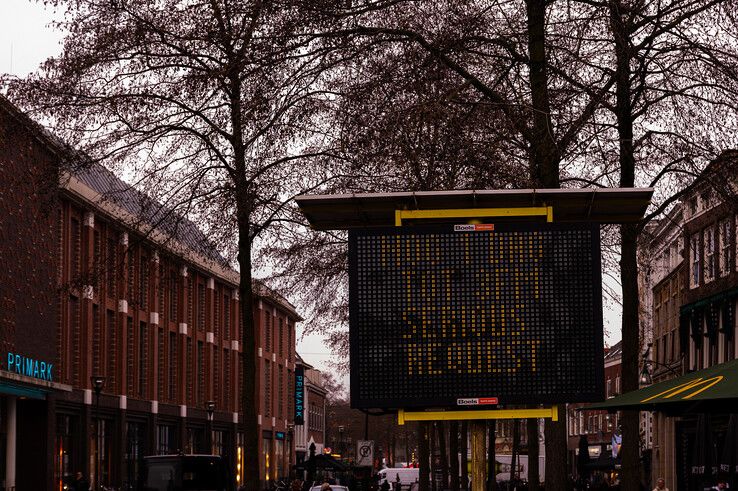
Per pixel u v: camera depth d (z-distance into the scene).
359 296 13.27
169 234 29.44
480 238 13.30
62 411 47.47
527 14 20.28
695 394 12.12
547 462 21.09
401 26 20.66
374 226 14.10
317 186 28.47
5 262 38.75
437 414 13.19
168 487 30.11
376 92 20.25
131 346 57.41
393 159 19.36
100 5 27.78
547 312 13.19
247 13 20.89
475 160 19.56
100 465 52.34
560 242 13.30
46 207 29.48
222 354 77.06
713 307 46.38
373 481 74.50
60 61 27.66
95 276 30.77
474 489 13.53
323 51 20.38
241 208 27.42
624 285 23.19
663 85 21.94
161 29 26.89
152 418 60.12
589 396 13.04
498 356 13.12
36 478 44.25
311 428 116.50
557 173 20.23
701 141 22.16
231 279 77.31
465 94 20.59
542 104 19.98
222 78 23.55
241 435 80.81
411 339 13.17
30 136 28.64
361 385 13.13
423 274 13.28
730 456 23.17
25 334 41.06
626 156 22.27
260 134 24.52
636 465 22.27
